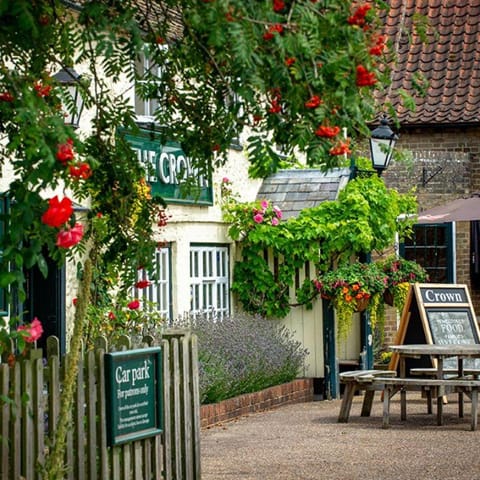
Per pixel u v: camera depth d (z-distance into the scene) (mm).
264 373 17906
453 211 21922
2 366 8219
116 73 9852
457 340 18547
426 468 11898
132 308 15898
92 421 9164
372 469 11875
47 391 8727
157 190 18078
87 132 15188
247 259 20438
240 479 11352
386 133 20281
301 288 20250
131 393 9609
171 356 10344
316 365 20234
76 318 7785
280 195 21266
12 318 7863
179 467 10398
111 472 9414
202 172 9859
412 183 26016
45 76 8656
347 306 19516
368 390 16078
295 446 13586
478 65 27453
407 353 15805
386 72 7934
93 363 9203
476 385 14992
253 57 7168
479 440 14000
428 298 18578
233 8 6977
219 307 20203
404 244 26672
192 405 10680
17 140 6801
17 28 7582
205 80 9484
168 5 8891
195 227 19344
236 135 9617
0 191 13844
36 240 7062
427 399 17078
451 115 25984
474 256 26672
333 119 7332
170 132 9805
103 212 10031
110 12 8203
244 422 16094
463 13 28766
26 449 8352
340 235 19828
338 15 7371
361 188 20188
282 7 7191
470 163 26250
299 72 7215
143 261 10031
